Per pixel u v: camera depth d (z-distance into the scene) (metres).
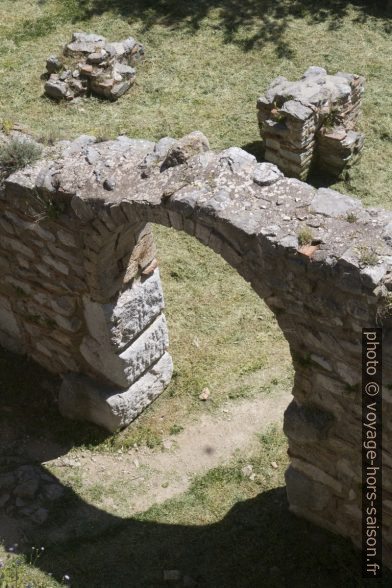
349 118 11.78
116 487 7.80
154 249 7.54
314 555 6.91
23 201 7.02
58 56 13.23
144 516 7.47
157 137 12.23
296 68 13.64
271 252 5.42
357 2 15.20
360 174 11.53
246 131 12.36
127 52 13.52
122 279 7.33
